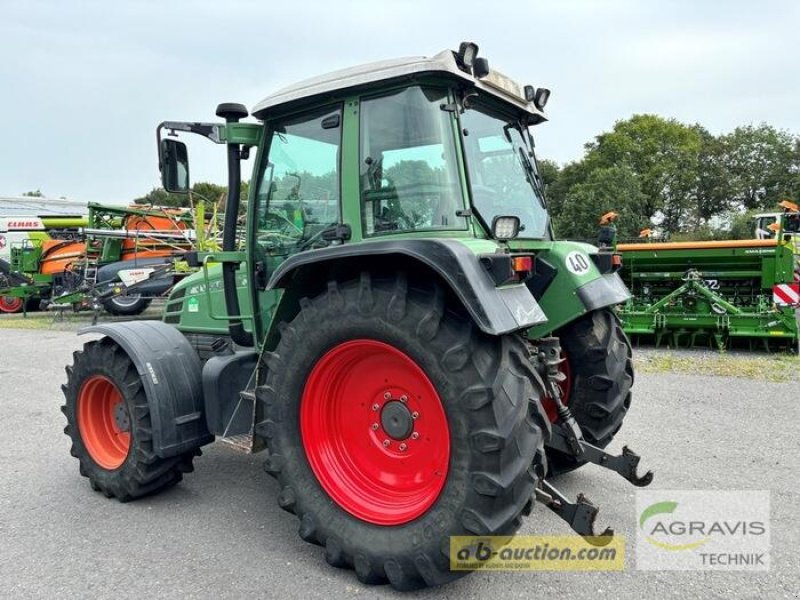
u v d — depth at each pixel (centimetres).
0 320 1415
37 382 697
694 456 395
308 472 273
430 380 238
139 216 1377
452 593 249
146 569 271
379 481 269
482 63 278
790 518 307
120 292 1207
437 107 273
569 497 340
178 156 340
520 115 357
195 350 393
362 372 273
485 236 285
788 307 729
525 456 230
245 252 348
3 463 420
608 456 306
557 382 343
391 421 265
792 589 246
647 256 830
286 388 275
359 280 259
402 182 277
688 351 781
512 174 337
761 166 5212
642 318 810
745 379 604
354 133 285
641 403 525
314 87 292
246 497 355
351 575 265
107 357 348
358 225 286
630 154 4647
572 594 246
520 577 260
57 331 1184
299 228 321
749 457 391
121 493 344
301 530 274
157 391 330
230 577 263
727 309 763
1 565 276
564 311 330
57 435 486
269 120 326
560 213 4053
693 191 5162
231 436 325
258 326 346
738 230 3697
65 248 1498
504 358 238
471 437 227
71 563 277
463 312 242
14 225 1512
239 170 345
